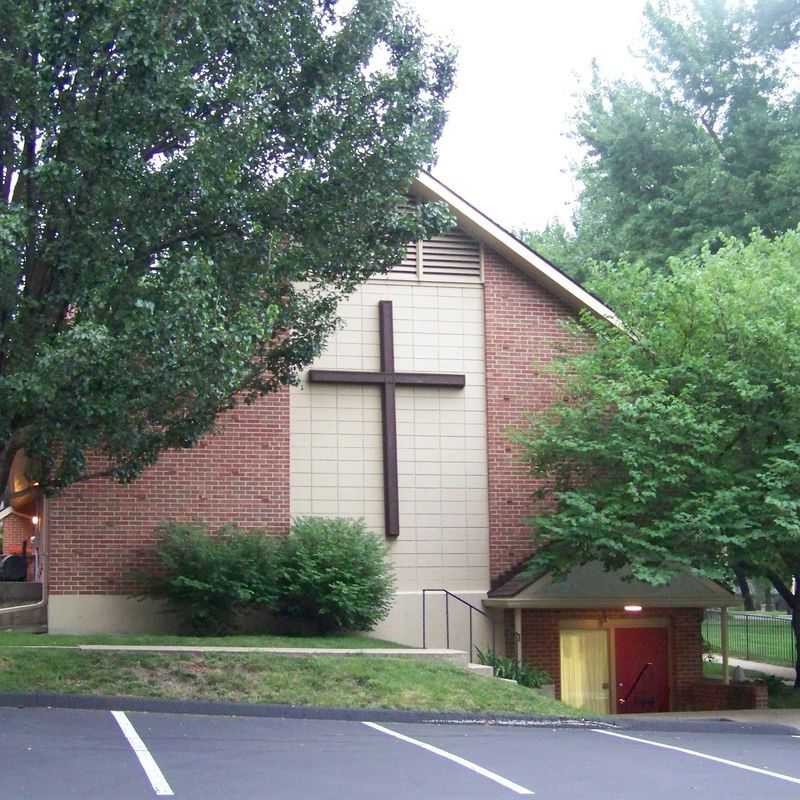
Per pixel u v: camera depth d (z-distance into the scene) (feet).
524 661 71.92
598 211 138.21
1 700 46.65
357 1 51.55
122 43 42.78
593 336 74.49
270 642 61.46
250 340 46.60
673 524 60.75
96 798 31.19
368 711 49.90
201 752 38.93
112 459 64.03
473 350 74.54
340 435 71.72
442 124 54.29
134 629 66.54
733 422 63.41
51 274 47.70
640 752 44.75
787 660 103.09
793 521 59.31
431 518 72.38
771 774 40.63
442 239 75.05
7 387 42.98
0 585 71.67
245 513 69.10
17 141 48.06
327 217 51.62
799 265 71.10
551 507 73.72
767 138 126.00
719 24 135.44
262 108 48.26
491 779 36.68
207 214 48.60
